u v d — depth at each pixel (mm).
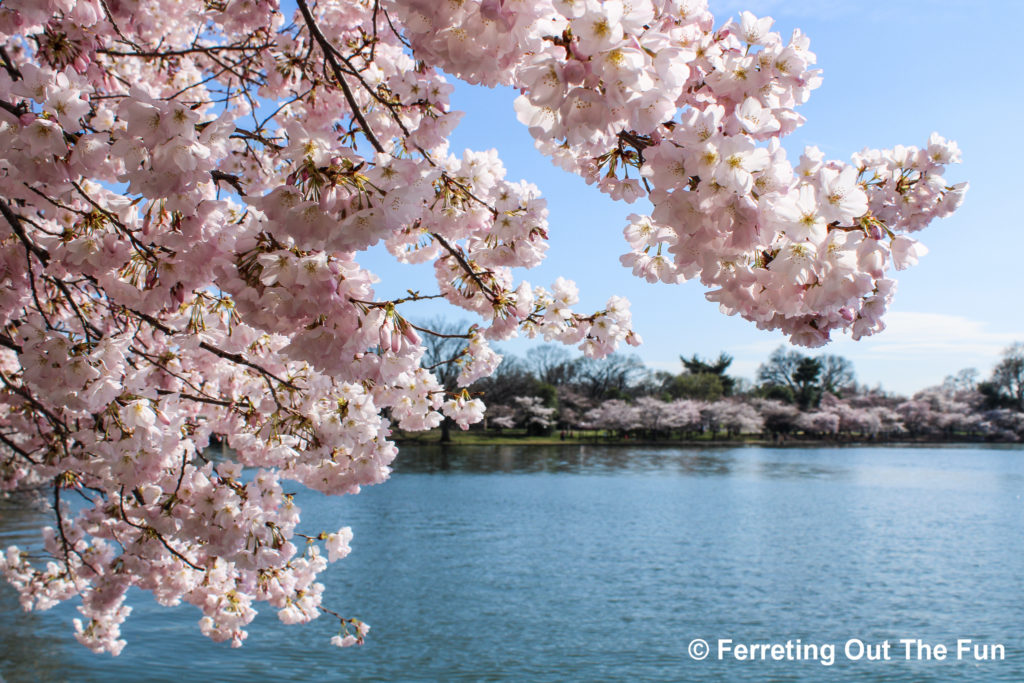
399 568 18250
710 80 1912
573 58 1663
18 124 2193
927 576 18141
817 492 35938
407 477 41094
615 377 90750
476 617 14242
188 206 2240
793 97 1952
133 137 1973
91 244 2674
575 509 29109
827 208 1701
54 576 6367
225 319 3982
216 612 5328
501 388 80062
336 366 2145
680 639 13141
